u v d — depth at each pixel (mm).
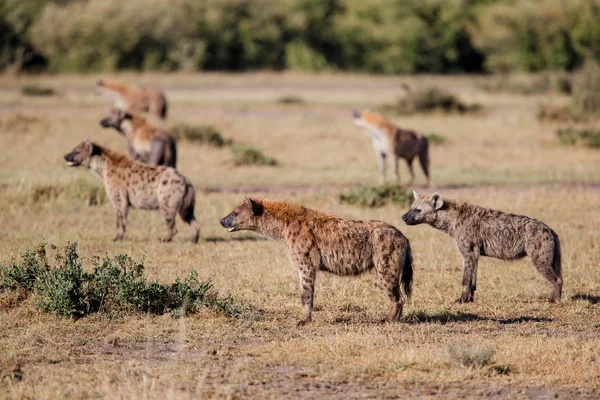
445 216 37156
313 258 32062
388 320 32250
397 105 118500
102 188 57531
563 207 56469
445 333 31125
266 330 31328
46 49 166750
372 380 25516
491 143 91312
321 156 82250
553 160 80625
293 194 60812
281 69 190875
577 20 164875
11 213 52406
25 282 34250
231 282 37906
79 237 46562
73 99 121375
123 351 28391
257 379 25438
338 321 32938
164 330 30734
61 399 23547
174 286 34000
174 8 179000
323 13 197125
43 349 28156
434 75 197125
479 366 26453
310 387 24828
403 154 66938
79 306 32562
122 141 84812
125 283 33031
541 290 38062
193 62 178750
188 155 78875
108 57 171500
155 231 49094
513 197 60406
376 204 57812
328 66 194625
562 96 147750
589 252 44688
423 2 199125
